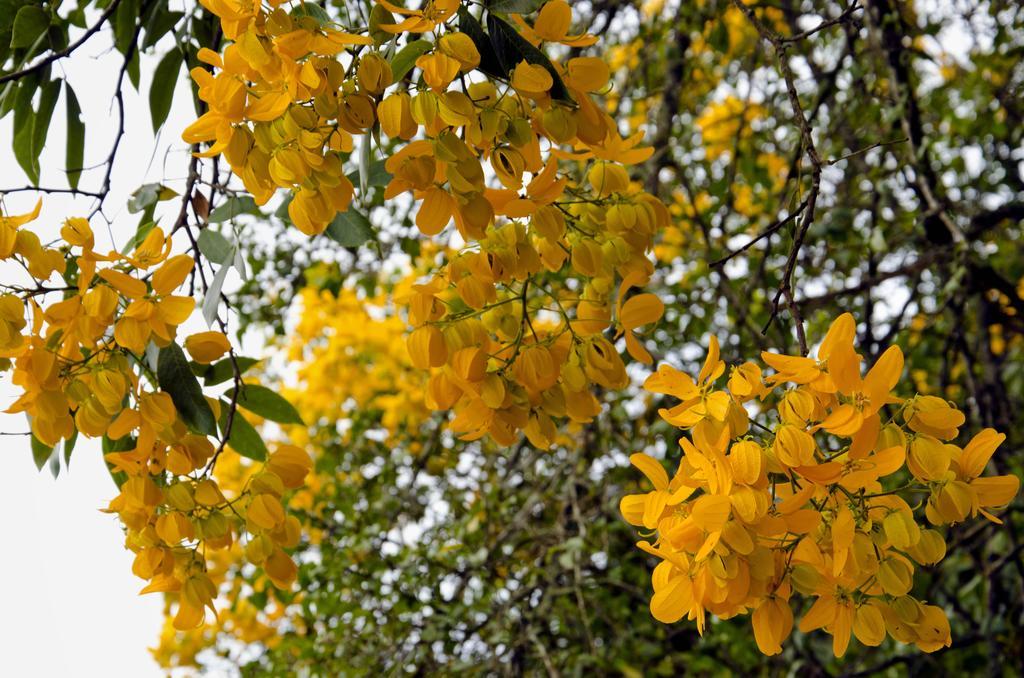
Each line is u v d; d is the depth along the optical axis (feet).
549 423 1.99
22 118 2.67
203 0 1.77
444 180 1.86
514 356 1.94
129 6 2.74
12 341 1.99
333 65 1.78
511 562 4.33
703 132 5.43
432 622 4.03
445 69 1.77
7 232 2.01
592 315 2.03
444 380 1.95
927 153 3.81
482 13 1.86
